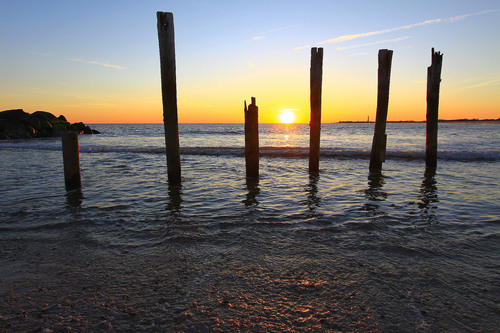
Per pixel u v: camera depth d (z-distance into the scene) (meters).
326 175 8.90
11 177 8.49
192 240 4.00
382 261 3.37
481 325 2.29
